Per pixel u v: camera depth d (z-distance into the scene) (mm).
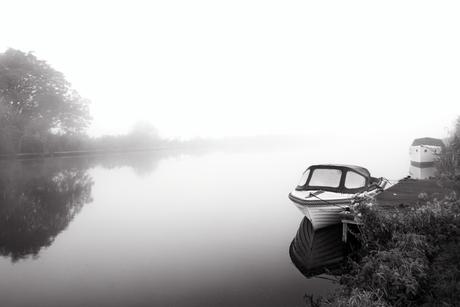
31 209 11180
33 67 37625
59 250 7305
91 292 5281
